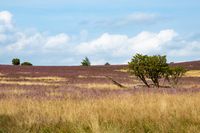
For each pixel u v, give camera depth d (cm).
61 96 2783
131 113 1673
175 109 1767
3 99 2495
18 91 3653
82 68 12431
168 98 2338
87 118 1579
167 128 1355
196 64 13438
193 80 7638
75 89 4012
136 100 2245
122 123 1480
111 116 1612
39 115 1717
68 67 12762
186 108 1750
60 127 1468
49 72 9688
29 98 2605
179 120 1493
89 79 7475
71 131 1398
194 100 2117
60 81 6750
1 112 1891
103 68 12738
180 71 5319
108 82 6550
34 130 1450
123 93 3017
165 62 4672
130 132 1348
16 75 8225
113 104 2006
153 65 4619
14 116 1730
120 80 7219
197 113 1609
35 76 8056
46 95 2930
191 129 1309
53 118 1636
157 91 3241
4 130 1424
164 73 4766
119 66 13962
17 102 2253
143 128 1382
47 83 6156
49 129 1455
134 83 6462
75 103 2075
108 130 1298
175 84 5350
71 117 1625
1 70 9931
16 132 1401
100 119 1582
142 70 4659
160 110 1734
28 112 1806
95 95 2834
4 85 4978
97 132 1301
